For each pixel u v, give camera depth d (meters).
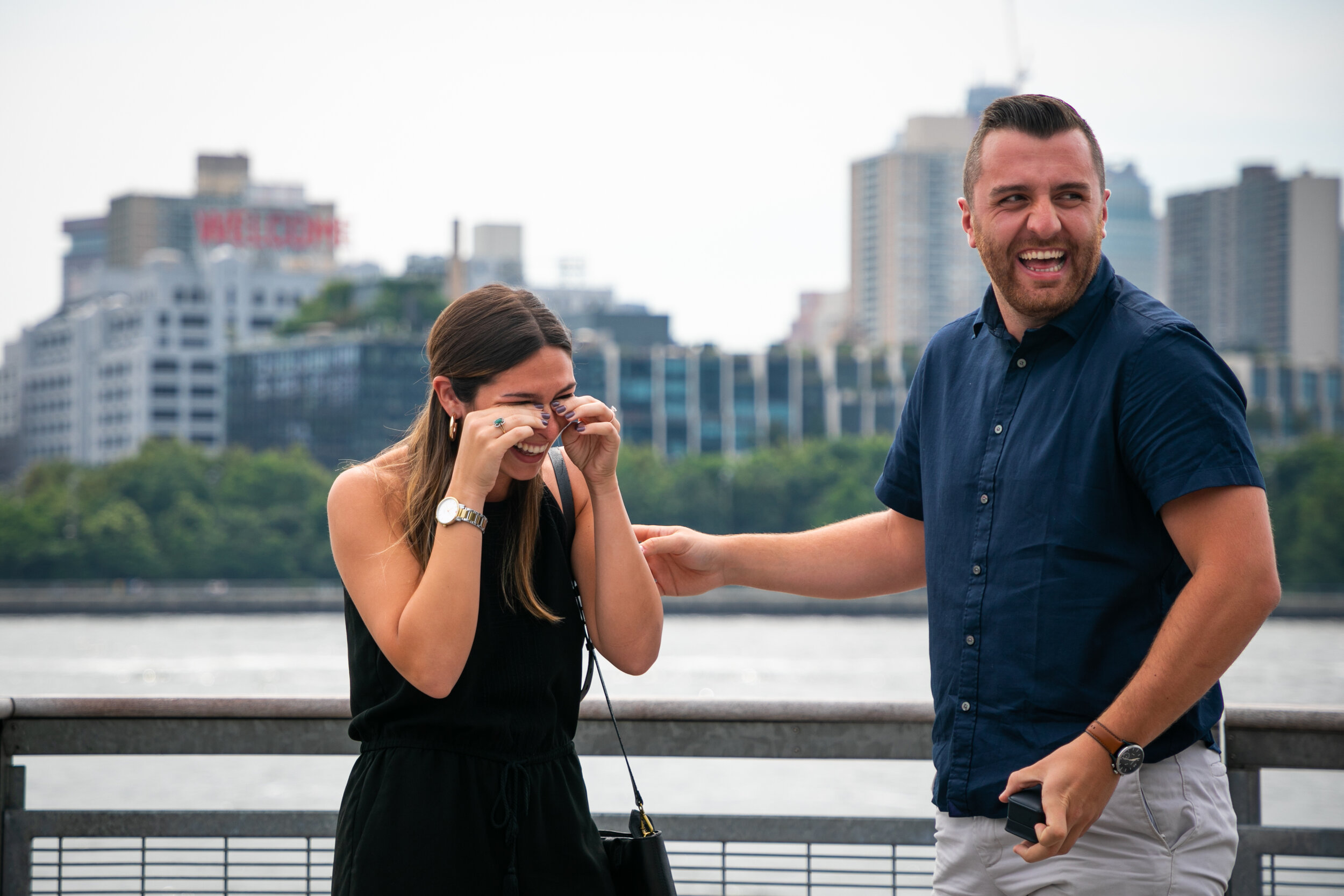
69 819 3.08
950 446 2.67
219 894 3.05
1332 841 2.93
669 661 64.31
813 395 135.12
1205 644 2.27
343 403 120.31
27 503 112.88
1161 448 2.34
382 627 2.38
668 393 131.62
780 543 2.99
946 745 2.59
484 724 2.38
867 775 21.53
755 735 3.08
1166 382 2.37
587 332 137.50
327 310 154.88
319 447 122.25
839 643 77.00
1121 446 2.43
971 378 2.70
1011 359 2.60
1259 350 158.38
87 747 3.10
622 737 3.11
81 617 97.50
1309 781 16.23
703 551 2.95
